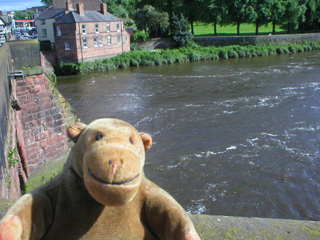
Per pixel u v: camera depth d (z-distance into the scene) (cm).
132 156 162
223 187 1560
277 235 319
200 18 7069
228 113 2570
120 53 5541
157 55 5366
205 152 1906
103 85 3800
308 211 1388
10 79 1192
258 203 1441
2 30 6625
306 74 3891
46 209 179
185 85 3625
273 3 6612
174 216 181
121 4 7625
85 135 179
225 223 337
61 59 4816
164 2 7394
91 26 4909
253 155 1850
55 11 5906
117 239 182
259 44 6278
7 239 154
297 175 1642
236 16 6794
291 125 2261
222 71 4406
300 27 8050
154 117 2547
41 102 1455
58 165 1544
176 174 1678
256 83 3556
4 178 746
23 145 1345
